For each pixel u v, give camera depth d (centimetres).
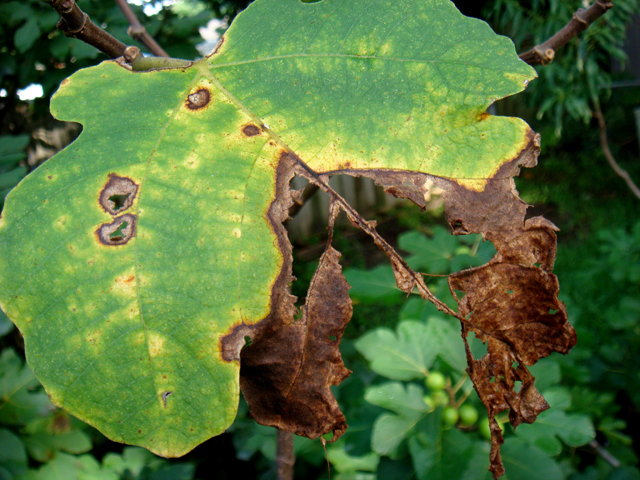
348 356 66
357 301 52
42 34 72
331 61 19
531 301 18
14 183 59
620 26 147
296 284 169
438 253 54
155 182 16
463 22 19
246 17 20
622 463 55
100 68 19
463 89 18
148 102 18
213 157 17
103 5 73
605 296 117
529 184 235
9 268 15
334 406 17
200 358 15
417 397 45
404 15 19
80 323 15
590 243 169
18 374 60
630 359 65
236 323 15
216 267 16
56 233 15
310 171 18
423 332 47
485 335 18
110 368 15
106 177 16
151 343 15
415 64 19
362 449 47
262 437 56
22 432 59
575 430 42
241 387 18
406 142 18
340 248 202
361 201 226
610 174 226
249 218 16
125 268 15
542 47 34
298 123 18
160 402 15
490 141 18
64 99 18
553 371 44
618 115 247
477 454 41
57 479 56
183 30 76
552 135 257
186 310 15
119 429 15
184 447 15
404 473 44
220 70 19
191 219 16
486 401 18
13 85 89
